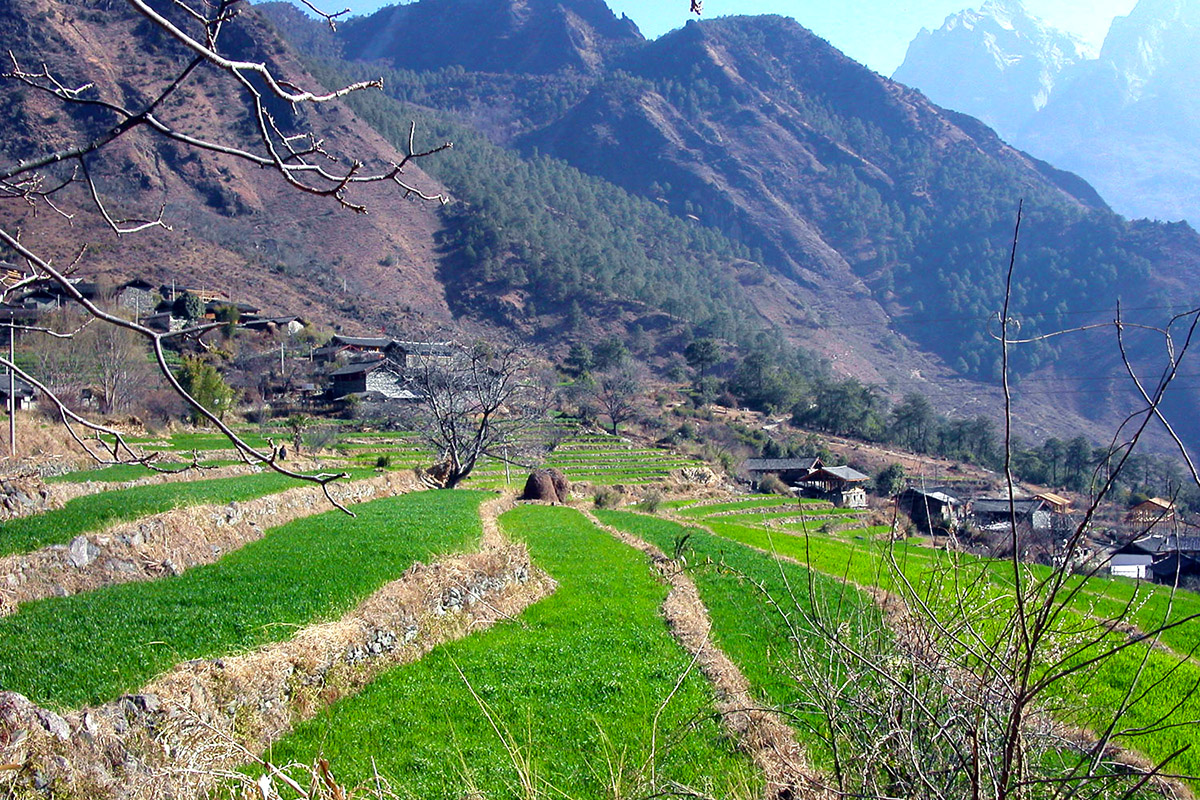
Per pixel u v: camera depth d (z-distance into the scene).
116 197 72.19
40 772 8.61
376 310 127.12
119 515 24.20
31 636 14.22
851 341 183.88
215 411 57.03
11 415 27.41
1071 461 62.47
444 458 54.38
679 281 191.25
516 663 15.50
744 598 21.14
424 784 10.22
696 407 112.44
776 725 10.88
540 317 159.00
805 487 74.81
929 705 5.42
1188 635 17.44
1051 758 6.70
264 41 155.75
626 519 42.78
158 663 12.75
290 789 9.93
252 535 26.47
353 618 15.91
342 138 159.00
